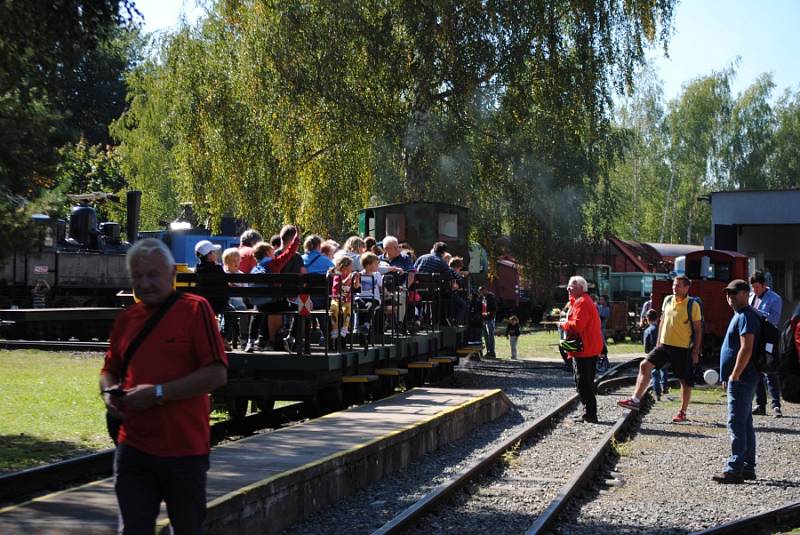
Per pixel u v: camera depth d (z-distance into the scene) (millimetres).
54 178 11875
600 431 13875
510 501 9141
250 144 30359
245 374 13117
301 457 8898
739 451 10430
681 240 73938
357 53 29719
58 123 11805
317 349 14008
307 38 28969
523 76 31062
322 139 30344
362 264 15258
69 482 9945
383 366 15930
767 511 8516
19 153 11195
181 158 32656
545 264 34469
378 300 15391
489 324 27797
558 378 21750
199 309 4980
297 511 8172
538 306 49969
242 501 7242
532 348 32438
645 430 14398
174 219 54500
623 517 8672
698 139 68250
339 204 31359
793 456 12195
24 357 22938
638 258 51844
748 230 33344
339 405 13859
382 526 7707
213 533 6844
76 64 12570
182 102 31078
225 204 31734
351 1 29188
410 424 11227
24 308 31453
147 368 4895
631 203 69062
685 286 14703
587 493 9688
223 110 30594
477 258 32750
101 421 13906
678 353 14664
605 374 22328
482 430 13625
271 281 12781
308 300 12820
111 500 7008
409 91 30922
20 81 11477
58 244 32719
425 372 18922
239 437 13047
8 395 16172
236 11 29922
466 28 29797
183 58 31219
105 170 57531
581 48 31062
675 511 8969
